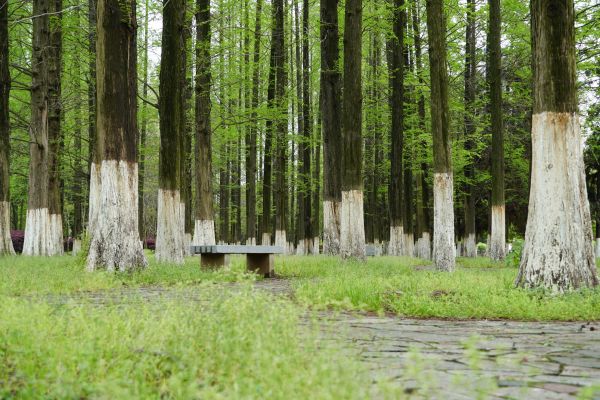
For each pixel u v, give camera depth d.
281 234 32.34
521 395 4.07
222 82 24.86
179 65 18.06
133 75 14.46
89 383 3.77
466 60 29.53
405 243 31.22
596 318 8.41
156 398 3.55
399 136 28.02
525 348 6.11
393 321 8.09
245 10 25.98
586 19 21.84
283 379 3.37
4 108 21.77
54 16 22.80
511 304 8.88
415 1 27.55
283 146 31.89
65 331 4.89
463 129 30.17
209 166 20.72
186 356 4.20
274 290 11.91
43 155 23.09
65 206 45.12
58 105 23.98
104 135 13.97
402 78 27.59
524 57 27.39
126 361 3.99
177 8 17.78
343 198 18.80
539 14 10.66
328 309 9.19
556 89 10.48
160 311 5.70
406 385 4.29
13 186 39.22
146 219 60.06
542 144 10.55
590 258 10.24
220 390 3.73
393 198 28.45
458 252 41.22
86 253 15.23
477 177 32.78
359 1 19.08
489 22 24.53
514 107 29.98
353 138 18.67
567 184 10.35
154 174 53.88
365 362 5.02
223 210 42.09
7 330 4.65
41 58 23.03
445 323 7.96
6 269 13.09
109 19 14.06
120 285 11.57
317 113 40.28
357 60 18.86
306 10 30.36
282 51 27.30
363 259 18.56
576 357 5.62
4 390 3.58
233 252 14.85
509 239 42.16
